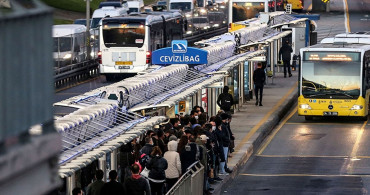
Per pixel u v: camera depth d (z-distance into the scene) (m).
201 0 159.88
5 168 5.25
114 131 27.47
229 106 57.38
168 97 40.03
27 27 5.50
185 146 34.28
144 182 28.11
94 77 90.75
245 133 58.84
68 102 31.69
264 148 56.38
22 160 5.39
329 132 63.12
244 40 73.19
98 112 27.19
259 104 73.94
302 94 67.88
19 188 5.39
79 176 26.98
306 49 67.62
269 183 44.59
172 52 51.44
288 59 94.06
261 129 60.88
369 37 74.19
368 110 70.44
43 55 5.65
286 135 61.97
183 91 43.12
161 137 34.38
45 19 5.68
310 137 60.75
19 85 5.41
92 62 91.06
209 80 49.00
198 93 51.25
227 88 57.47
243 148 52.62
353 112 66.94
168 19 96.81
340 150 55.16
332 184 44.28
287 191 42.59
